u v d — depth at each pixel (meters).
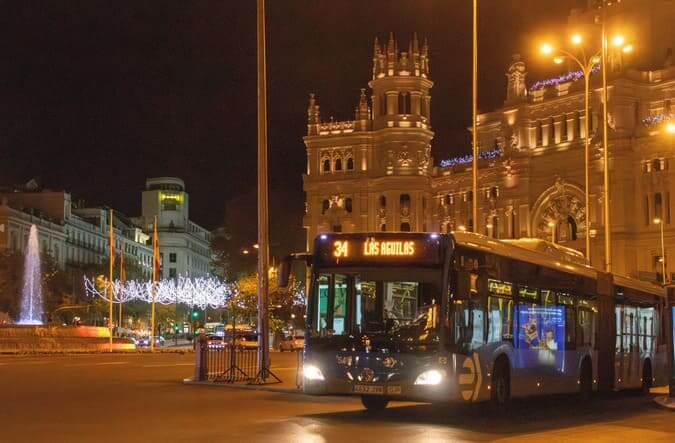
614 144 90.25
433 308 20.48
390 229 110.25
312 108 118.38
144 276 154.62
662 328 36.16
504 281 23.20
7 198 134.88
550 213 97.81
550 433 19.25
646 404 28.88
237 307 100.75
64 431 17.91
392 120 111.94
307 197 116.94
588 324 28.92
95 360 57.56
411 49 113.25
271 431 18.28
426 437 17.75
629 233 89.25
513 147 101.25
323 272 21.45
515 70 102.31
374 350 20.58
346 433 18.17
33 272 106.12
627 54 94.31
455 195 109.50
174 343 129.12
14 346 69.69
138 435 17.31
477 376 21.31
